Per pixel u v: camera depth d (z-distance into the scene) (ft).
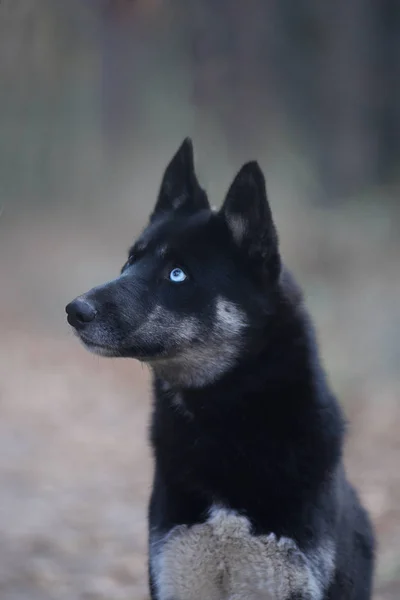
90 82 72.08
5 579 27.48
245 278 19.85
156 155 84.12
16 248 82.23
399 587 25.94
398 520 30.73
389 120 85.66
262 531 18.60
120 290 19.69
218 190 63.98
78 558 29.55
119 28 65.00
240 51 70.13
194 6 57.36
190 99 71.05
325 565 18.60
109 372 58.39
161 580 19.20
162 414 20.13
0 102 48.16
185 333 19.74
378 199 72.74
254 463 18.94
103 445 43.47
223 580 19.08
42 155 78.48
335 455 19.26
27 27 29.32
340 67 83.97
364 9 84.84
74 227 85.20
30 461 40.65
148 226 21.79
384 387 44.50
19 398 51.29
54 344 63.52
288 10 81.66
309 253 66.44
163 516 19.44
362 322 51.52
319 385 19.65
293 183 73.87
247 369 19.49
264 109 74.18
